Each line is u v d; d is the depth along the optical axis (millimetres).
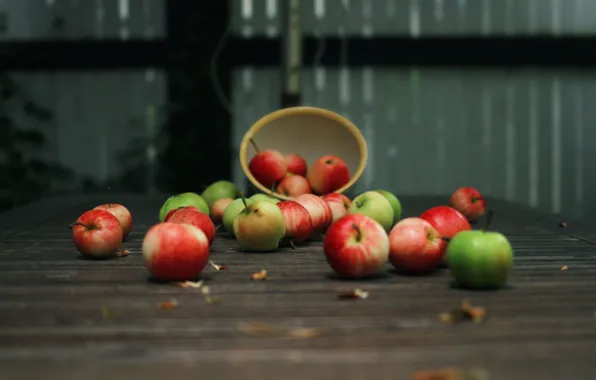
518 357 1470
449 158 4430
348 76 4328
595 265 1941
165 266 1798
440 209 1994
